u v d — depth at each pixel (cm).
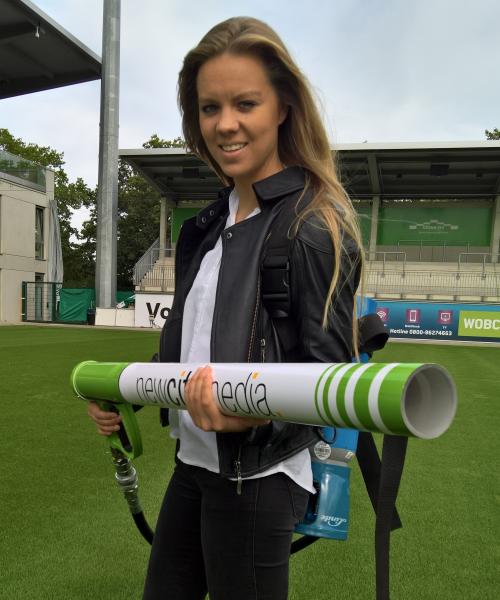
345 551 275
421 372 77
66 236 4578
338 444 128
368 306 137
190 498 127
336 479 127
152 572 133
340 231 103
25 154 4353
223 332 107
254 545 107
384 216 2544
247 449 104
